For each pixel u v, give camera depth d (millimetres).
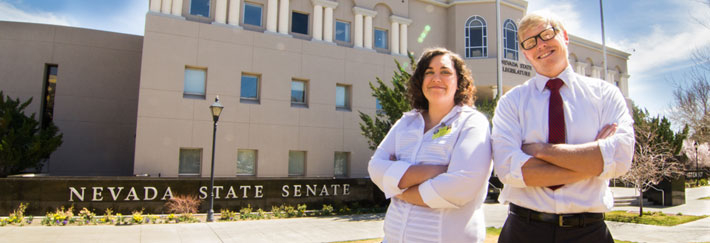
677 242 8656
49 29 20312
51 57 20203
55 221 11320
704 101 13312
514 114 2311
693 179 30234
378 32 22250
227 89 17750
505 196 2418
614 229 10688
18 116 16594
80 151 20031
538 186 2180
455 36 23375
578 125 2152
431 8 23734
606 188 2176
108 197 12844
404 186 2174
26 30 20078
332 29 20750
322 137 19531
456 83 2441
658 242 8617
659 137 24922
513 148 2174
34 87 19812
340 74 20375
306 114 19312
